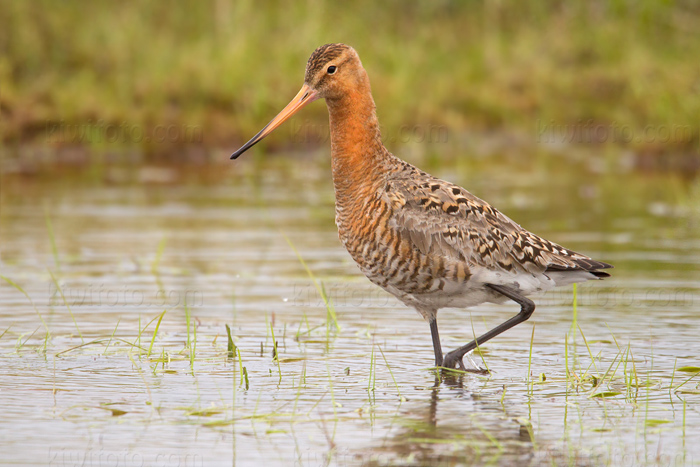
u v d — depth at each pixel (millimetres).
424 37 30719
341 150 10242
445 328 11688
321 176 22141
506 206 18625
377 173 10148
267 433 8055
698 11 30375
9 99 24531
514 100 27984
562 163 23906
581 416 8547
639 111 26188
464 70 29359
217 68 26203
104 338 10992
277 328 11578
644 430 8164
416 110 26547
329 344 10953
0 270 14133
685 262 14570
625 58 29016
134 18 28500
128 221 17406
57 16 27438
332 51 10242
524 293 10297
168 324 11688
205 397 8977
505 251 10062
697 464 7418
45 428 8125
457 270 9930
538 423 8352
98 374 9688
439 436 8008
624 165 23766
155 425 8227
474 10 32531
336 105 10297
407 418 8453
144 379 9531
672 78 26156
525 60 29625
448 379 9680
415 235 9906
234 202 19219
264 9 29672
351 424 8297
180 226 17125
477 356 10523
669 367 9953
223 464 7383
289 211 18469
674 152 24156
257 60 26844
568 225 17031
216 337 11086
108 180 21328
